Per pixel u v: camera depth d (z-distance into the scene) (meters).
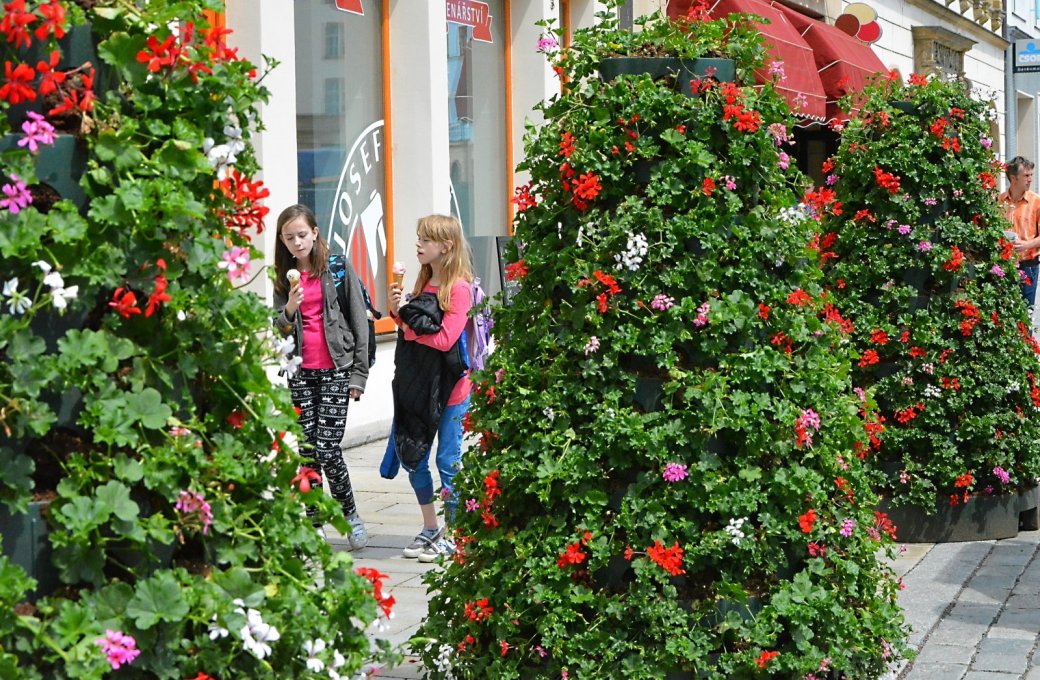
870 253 11.84
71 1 4.17
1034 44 33.81
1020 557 11.23
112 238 4.13
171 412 4.25
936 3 36.78
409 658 8.05
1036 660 8.35
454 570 7.02
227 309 4.46
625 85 6.63
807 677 6.64
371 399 16.86
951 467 11.67
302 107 16.11
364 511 12.70
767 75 7.00
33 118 3.95
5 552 3.96
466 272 10.36
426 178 17.77
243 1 14.30
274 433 4.61
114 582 4.04
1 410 3.88
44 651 3.90
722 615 6.47
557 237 6.78
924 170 11.77
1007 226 12.12
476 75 20.08
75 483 4.01
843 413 7.15
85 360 3.99
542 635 6.60
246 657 4.31
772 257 6.73
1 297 3.95
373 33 17.48
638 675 6.35
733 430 6.55
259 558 4.50
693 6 7.09
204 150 4.36
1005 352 11.84
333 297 10.66
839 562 6.88
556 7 21.25
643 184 6.67
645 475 6.49
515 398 6.78
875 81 12.43
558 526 6.59
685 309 6.52
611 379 6.60
